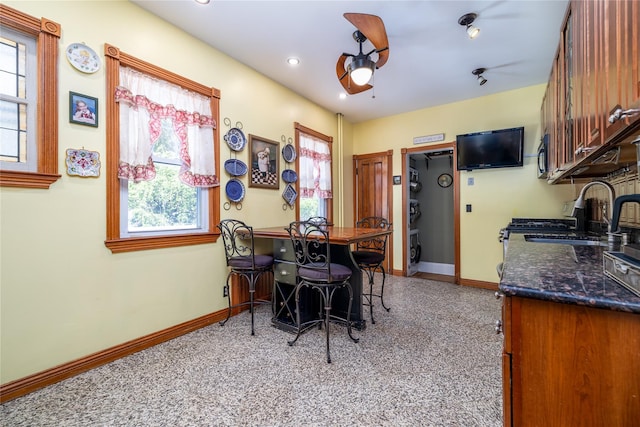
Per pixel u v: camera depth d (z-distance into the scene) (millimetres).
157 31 2311
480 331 2482
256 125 3205
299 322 2318
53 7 1771
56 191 1778
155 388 1704
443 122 4219
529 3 2143
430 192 5074
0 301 1582
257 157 3201
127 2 2129
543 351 754
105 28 2006
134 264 2158
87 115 1904
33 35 1724
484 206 3889
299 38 2623
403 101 4098
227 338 2381
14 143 1662
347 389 1688
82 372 1859
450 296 3506
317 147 4215
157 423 1426
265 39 2637
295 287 2611
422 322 2688
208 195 2721
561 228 2926
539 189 3551
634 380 666
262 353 2119
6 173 1582
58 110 1787
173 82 2418
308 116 4023
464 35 2549
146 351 2154
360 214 5016
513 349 788
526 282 825
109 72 2012
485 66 3092
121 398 1613
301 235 2303
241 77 3033
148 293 2238
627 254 884
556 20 2336
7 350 1599
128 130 2100
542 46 2719
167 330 2346
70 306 1832
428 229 5074
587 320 708
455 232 4105
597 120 1142
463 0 2121
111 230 2014
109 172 2008
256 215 3199
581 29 1403
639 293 672
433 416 1467
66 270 1817
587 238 2131
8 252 1608
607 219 2209
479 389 1685
